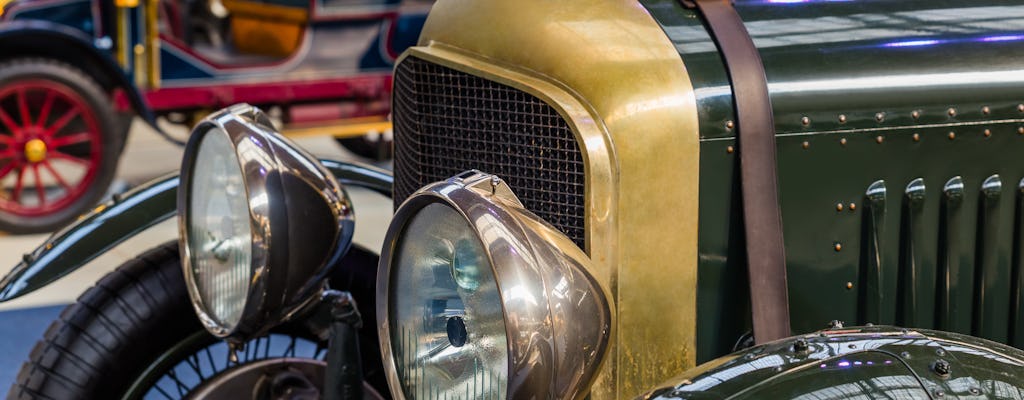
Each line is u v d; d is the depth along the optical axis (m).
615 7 3.10
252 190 3.43
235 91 10.59
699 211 2.99
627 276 2.95
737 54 3.00
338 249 3.62
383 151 11.58
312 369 4.21
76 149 10.25
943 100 3.13
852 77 3.08
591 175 2.86
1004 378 2.55
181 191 3.71
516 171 3.07
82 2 9.94
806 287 3.15
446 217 2.74
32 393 3.96
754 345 2.94
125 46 10.12
